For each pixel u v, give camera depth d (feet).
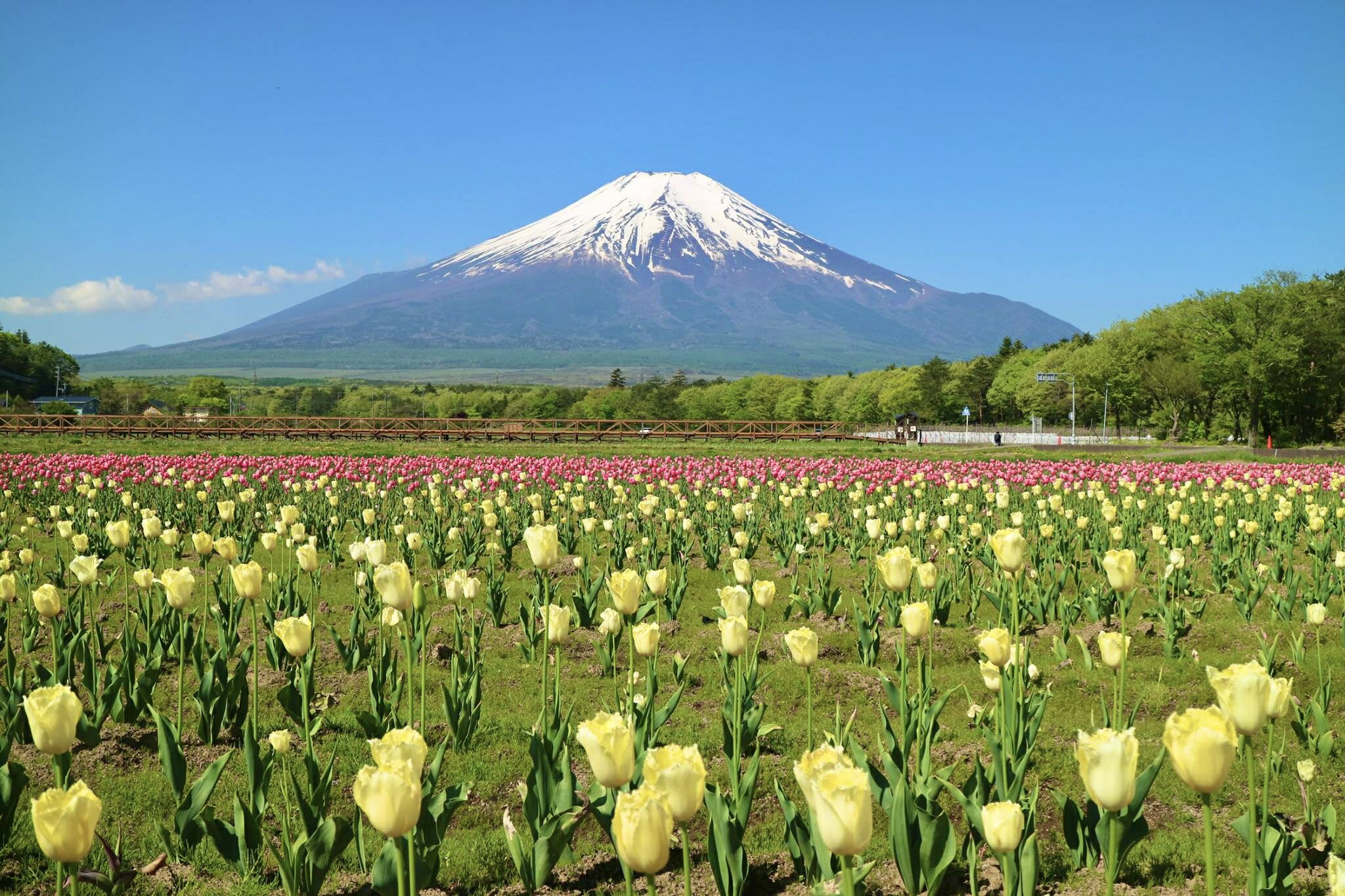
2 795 21.35
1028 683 33.12
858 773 11.94
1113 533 52.13
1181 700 34.91
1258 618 46.68
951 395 552.41
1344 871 12.31
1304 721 31.09
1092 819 20.77
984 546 55.72
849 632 44.78
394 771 12.64
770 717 33.55
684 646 42.75
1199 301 327.88
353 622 37.29
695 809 13.17
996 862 21.30
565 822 20.12
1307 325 303.07
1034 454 194.59
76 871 16.85
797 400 631.97
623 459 121.19
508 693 35.83
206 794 20.53
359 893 20.57
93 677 30.55
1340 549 58.70
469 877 22.03
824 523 51.96
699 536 73.67
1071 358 407.03
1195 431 343.05
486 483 96.58
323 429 239.09
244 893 20.52
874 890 20.51
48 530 73.97
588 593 43.47
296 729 31.35
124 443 199.72
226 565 41.93
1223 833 24.16
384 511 76.84
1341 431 311.27
